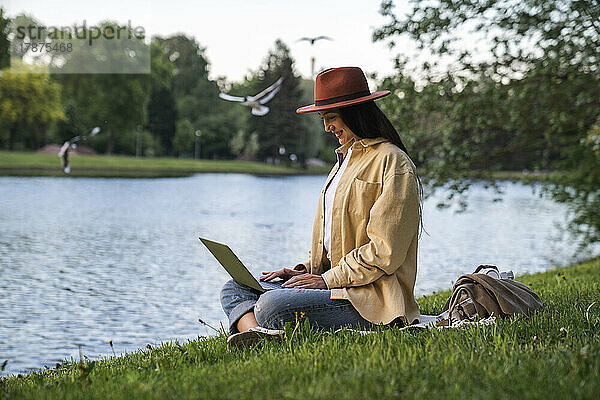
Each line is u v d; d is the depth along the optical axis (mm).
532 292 4047
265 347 3209
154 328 7613
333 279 3373
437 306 5078
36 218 22719
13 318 8094
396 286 3359
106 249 15508
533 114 10391
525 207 33219
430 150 10805
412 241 3449
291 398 2289
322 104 3504
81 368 2947
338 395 2301
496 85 9914
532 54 9820
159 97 95750
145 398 2455
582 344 2980
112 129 81438
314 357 2857
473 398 2189
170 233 19297
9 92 67562
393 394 2285
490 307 3686
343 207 3447
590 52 9414
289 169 89562
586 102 9758
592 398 2176
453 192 10805
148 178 59969
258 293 3656
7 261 13266
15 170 58969
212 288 10578
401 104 10273
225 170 79562
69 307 8859
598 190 11664
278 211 28438
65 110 77438
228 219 24250
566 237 19203
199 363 3186
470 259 14461
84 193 36656
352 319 3363
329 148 104688
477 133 10781
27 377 3699
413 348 2918
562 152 11188
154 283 10992
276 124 89812
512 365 2615
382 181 3369
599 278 7227
